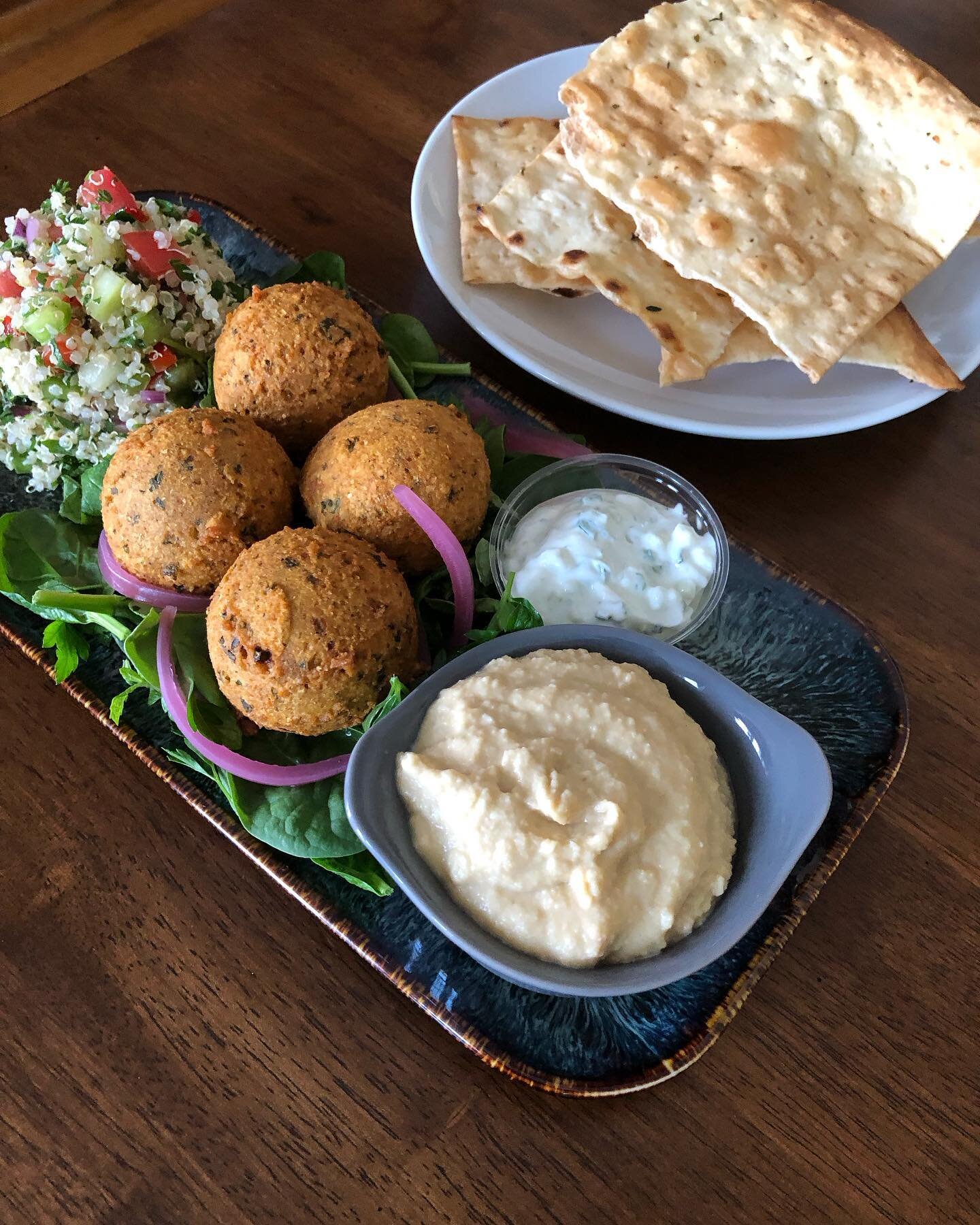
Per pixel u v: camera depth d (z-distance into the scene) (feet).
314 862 0.75
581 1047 0.67
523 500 0.91
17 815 0.79
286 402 0.84
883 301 0.98
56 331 0.90
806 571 0.94
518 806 0.65
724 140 1.02
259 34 1.31
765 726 0.71
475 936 0.64
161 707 0.82
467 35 1.33
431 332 1.09
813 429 0.97
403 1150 0.66
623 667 0.73
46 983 0.72
